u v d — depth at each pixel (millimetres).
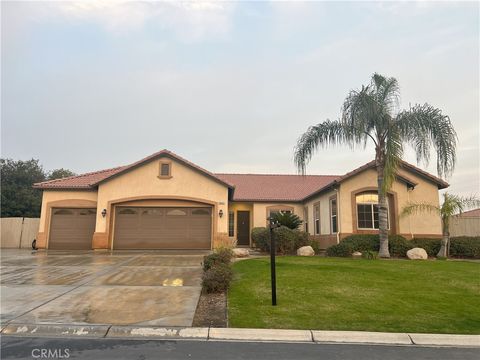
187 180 21188
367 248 16328
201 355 5250
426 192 19094
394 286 9477
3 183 33312
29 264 13703
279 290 8945
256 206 25859
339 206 18156
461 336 6094
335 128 16266
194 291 9000
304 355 5328
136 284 9805
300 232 17812
